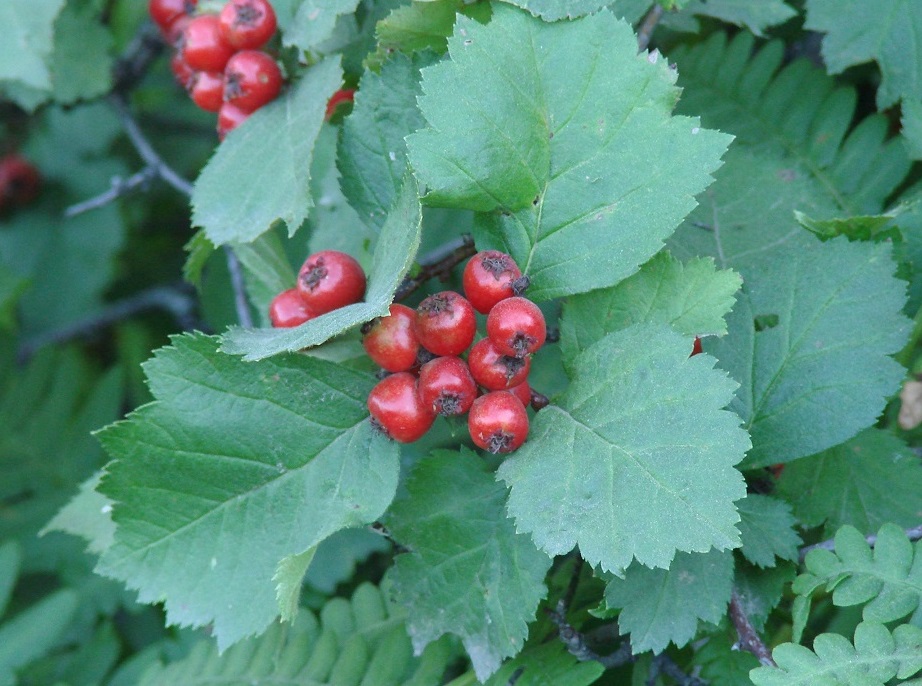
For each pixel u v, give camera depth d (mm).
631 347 241
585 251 251
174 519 249
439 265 271
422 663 294
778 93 326
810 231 282
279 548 249
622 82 250
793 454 259
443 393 238
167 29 353
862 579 244
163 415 248
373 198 271
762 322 271
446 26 276
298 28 290
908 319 258
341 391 254
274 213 279
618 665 273
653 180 248
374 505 247
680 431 230
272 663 313
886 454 276
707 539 221
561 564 295
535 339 235
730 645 261
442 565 257
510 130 251
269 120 293
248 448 250
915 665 230
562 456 236
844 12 302
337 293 256
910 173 318
